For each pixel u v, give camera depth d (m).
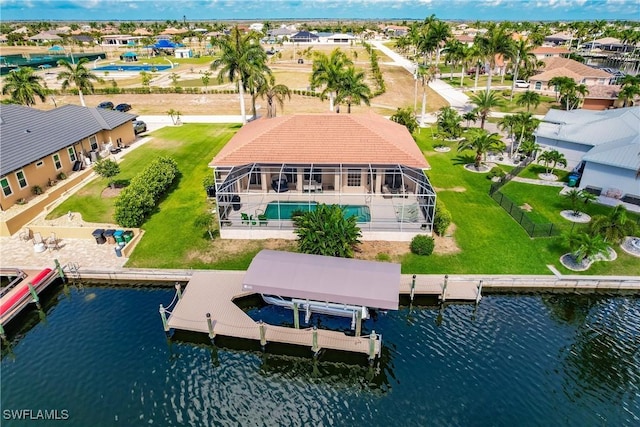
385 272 23.53
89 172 43.06
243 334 22.55
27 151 37.16
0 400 19.88
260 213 32.88
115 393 20.27
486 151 46.97
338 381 21.25
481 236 31.58
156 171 38.28
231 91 86.75
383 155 33.19
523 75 94.75
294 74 107.75
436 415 19.22
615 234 28.61
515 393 20.17
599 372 21.30
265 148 33.94
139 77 105.94
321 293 22.16
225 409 19.61
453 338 23.47
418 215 31.80
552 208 35.88
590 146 41.97
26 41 179.38
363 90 51.97
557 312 25.36
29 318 25.30
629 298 26.41
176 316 23.62
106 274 27.34
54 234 31.52
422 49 86.31
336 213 28.34
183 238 31.42
